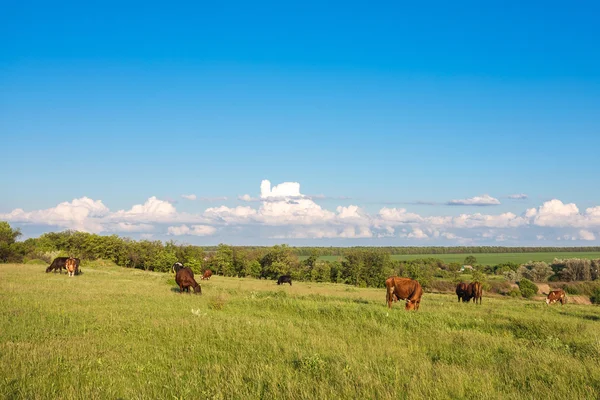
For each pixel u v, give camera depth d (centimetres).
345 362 936
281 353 1041
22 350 974
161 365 955
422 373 866
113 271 5069
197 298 2152
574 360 1028
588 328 1548
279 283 5531
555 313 2397
